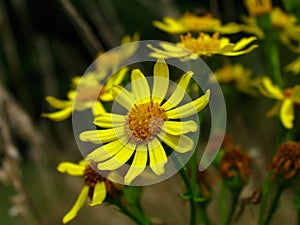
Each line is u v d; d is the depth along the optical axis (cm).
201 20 14
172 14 20
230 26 14
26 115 17
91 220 19
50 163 20
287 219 17
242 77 16
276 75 14
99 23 19
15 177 14
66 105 12
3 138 14
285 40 15
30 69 32
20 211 15
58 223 20
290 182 11
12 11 33
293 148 11
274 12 15
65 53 27
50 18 36
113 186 10
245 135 19
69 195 20
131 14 33
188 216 16
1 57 31
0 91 16
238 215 11
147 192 18
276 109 13
